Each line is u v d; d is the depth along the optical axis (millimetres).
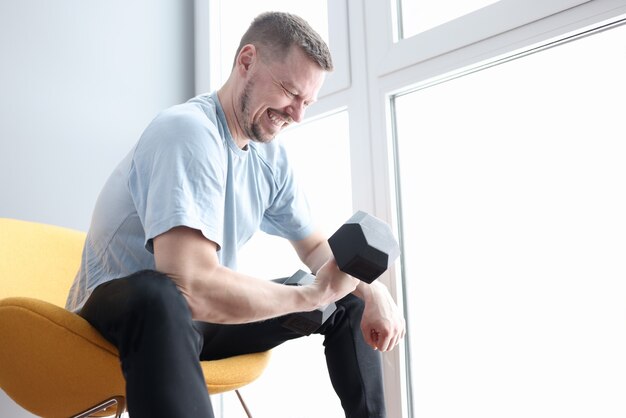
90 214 1924
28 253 1406
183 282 886
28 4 1907
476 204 1529
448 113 1594
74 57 1979
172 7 2275
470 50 1476
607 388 1303
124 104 2068
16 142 1812
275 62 1146
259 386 2002
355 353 1158
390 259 989
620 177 1309
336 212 1847
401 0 1697
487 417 1474
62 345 903
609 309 1307
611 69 1326
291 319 1058
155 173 972
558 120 1405
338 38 1772
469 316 1518
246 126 1192
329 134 1892
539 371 1401
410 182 1639
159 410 736
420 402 1563
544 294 1404
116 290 852
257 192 1307
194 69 2297
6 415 1645
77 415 1012
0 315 912
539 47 1400
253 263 2102
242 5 2326
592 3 1280
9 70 1837
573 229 1370
